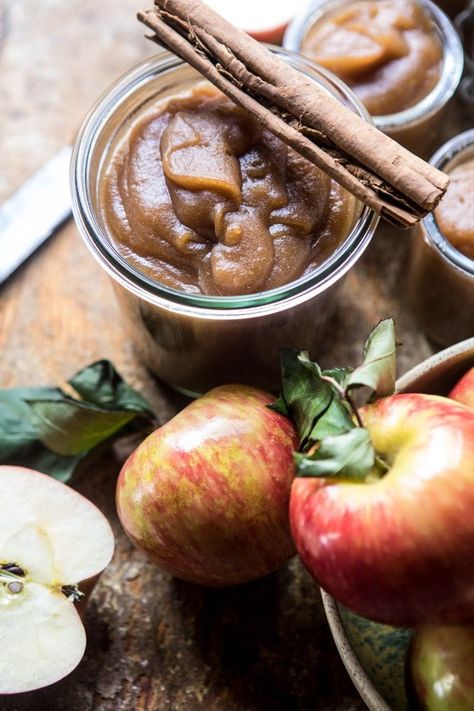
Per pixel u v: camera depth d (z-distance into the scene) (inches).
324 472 16.0
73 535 19.2
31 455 19.9
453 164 20.5
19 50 23.7
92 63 23.6
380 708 17.1
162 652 19.6
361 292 21.9
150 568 20.1
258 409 18.3
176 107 19.4
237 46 18.4
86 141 19.0
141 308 19.3
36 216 22.2
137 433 20.6
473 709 16.7
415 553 15.6
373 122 19.6
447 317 20.8
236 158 18.8
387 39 21.0
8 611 19.0
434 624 16.5
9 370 21.5
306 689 19.3
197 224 18.6
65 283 22.1
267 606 19.8
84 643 19.0
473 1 22.6
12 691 18.7
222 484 17.8
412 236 20.9
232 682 19.4
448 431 16.0
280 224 18.7
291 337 19.9
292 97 18.2
